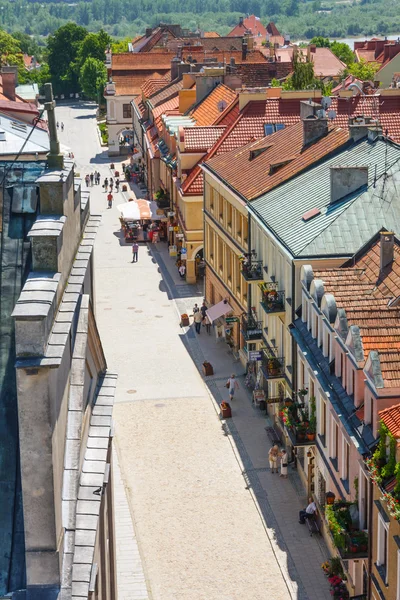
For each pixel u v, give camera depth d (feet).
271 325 281.33
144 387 310.86
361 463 174.91
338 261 239.30
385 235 215.72
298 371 241.14
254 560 213.05
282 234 258.37
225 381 315.58
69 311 90.27
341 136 304.91
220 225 352.08
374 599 170.50
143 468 255.29
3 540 86.53
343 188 261.44
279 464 253.24
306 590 201.57
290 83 516.32
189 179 421.59
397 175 257.55
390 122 416.87
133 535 222.69
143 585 203.72
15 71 457.27
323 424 216.54
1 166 99.55
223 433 276.00
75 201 106.11
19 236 96.89
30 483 83.41
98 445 115.85
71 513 90.99
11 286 94.84
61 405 89.97
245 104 416.26
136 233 513.86
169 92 617.21
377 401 169.07
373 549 169.68
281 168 312.50
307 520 225.97
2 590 84.94
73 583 89.56
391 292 207.41
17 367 80.84
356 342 182.60
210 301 383.45
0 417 89.97
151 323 377.91
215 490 244.01
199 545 219.20
